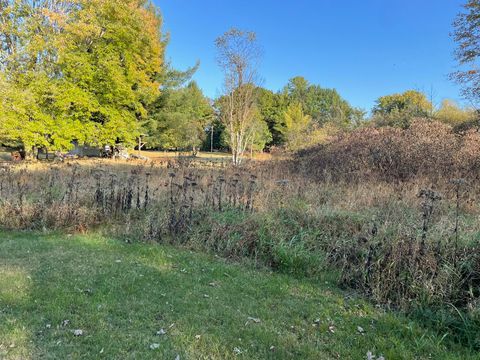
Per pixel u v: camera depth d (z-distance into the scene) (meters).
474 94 12.01
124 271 3.95
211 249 4.91
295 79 54.12
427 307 3.20
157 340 2.63
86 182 8.30
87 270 3.92
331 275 4.15
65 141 15.26
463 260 3.53
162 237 5.24
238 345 2.64
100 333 2.67
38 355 2.35
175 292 3.52
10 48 14.19
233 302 3.39
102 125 17.28
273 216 5.43
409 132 10.02
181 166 12.29
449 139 9.30
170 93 24.75
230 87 16.58
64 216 5.68
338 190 7.32
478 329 2.80
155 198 7.05
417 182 7.29
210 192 7.30
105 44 16.66
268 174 9.77
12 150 23.12
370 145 9.46
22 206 5.77
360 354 2.59
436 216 5.08
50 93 14.83
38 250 4.55
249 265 4.46
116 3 16.28
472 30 11.49
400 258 3.62
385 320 3.08
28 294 3.24
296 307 3.35
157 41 22.16
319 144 14.38
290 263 4.33
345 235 4.82
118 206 6.18
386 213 5.41
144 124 24.62
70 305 3.07
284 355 2.54
